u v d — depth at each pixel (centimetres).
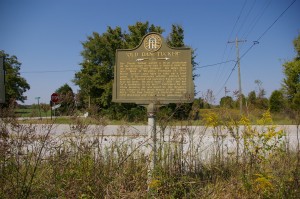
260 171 472
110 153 547
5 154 416
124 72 538
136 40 3025
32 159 486
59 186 433
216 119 546
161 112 528
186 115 573
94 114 558
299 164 483
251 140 516
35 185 430
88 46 3219
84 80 3144
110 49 3209
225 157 559
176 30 2788
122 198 432
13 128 438
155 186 441
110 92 2952
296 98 3059
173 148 511
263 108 646
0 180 411
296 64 3612
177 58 527
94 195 425
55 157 470
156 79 529
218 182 489
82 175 452
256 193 435
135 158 534
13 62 5469
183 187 468
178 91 522
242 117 538
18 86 5562
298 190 413
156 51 531
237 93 577
